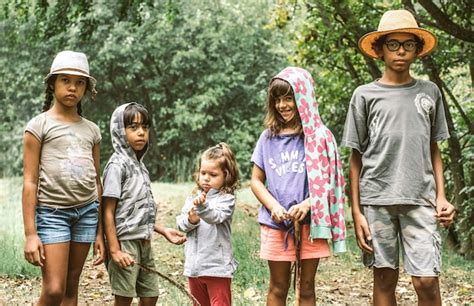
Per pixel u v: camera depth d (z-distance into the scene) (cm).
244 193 1584
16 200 1412
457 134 884
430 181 422
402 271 733
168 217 1173
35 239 407
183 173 2216
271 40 2520
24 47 2359
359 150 438
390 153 422
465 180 893
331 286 662
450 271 739
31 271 695
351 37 977
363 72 1106
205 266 446
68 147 420
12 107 2502
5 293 613
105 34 2372
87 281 682
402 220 423
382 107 427
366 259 433
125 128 448
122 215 441
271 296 425
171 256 806
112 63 2409
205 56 2442
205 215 436
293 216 407
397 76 433
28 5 1198
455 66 917
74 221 424
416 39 439
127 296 438
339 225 421
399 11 431
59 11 1146
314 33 1045
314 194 412
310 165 417
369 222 429
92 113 2502
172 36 2436
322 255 418
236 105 2539
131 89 2509
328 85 1126
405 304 603
